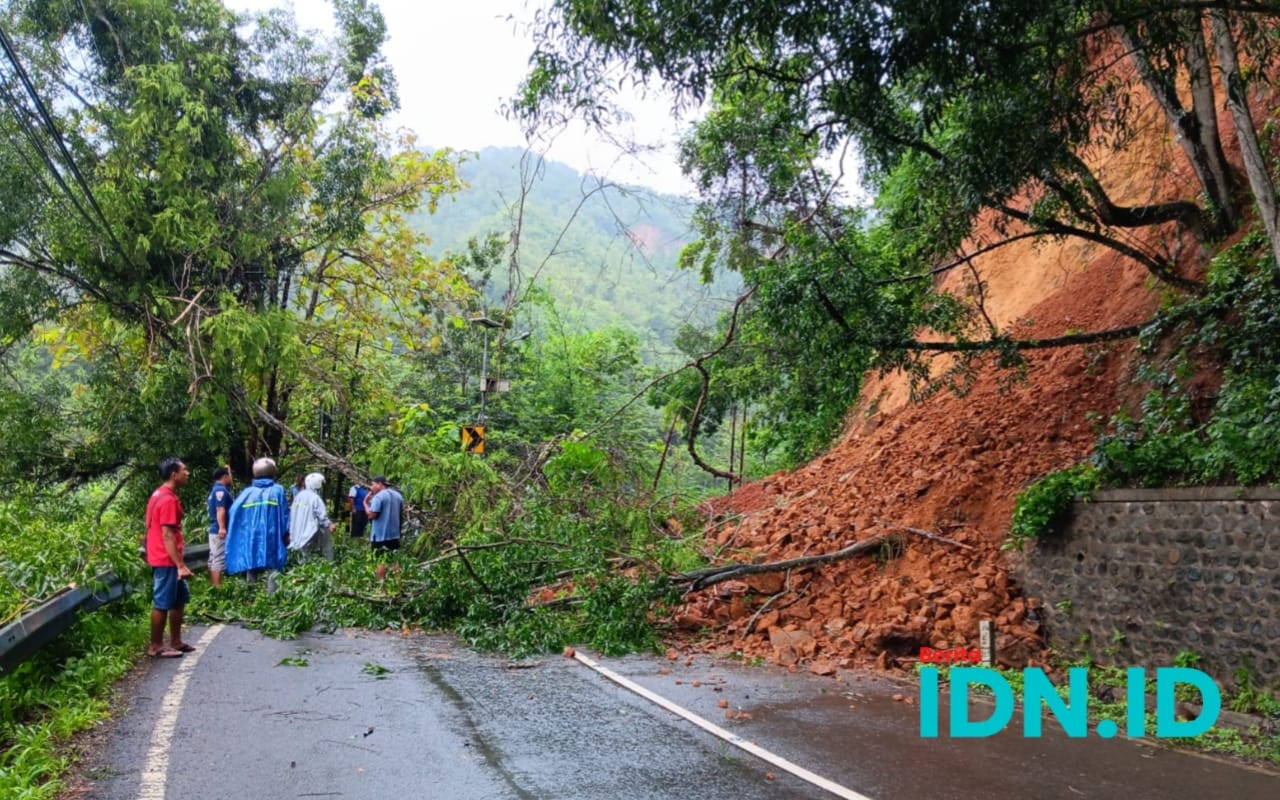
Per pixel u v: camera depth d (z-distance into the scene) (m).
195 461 17.09
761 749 5.40
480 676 7.25
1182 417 9.05
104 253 14.84
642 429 21.52
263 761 4.77
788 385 18.75
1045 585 8.63
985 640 7.96
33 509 14.38
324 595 9.52
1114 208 10.46
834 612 9.27
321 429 19.59
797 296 9.60
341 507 21.02
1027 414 11.33
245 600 10.05
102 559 7.37
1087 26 8.10
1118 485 8.31
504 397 25.20
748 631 9.25
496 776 4.70
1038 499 8.57
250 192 16.58
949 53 7.11
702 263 16.00
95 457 16.44
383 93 19.14
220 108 16.52
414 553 13.28
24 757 4.46
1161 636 7.51
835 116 8.40
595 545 10.56
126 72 15.00
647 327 39.19
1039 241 12.17
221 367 15.22
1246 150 8.05
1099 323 12.66
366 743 5.18
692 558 10.69
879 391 17.27
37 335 17.03
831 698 6.93
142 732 5.20
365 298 20.64
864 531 10.38
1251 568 6.92
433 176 19.98
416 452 14.40
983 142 8.57
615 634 8.71
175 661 7.18
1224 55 8.64
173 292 15.82
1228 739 6.02
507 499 13.31
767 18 7.02
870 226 16.78
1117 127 11.52
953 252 10.92
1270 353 8.56
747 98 10.45
